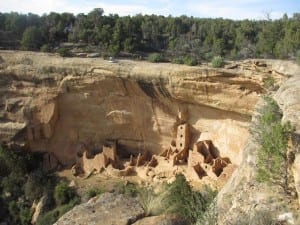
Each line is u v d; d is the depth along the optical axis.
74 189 34.06
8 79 37.31
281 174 9.62
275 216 8.62
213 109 32.53
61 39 48.81
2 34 49.06
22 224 34.25
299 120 10.40
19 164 37.78
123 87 34.12
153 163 34.53
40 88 36.59
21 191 36.47
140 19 54.16
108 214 8.33
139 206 8.53
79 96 35.97
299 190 8.73
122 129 36.66
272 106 12.42
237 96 29.67
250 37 48.84
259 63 28.45
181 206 8.37
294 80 15.43
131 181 33.69
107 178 34.72
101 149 37.69
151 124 35.41
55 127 38.03
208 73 29.78
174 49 45.84
